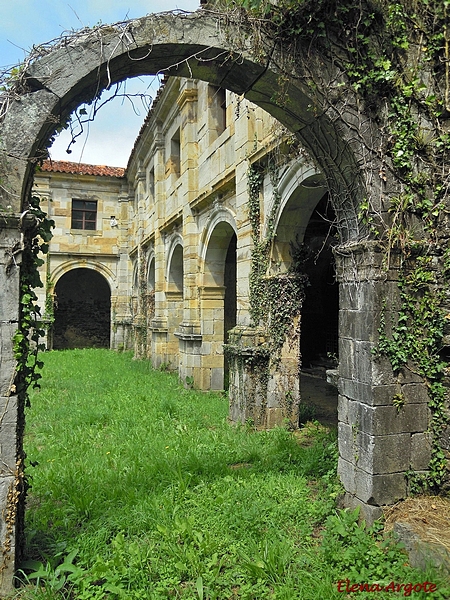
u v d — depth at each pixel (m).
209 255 11.88
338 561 4.06
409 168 4.80
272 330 8.20
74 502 5.16
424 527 4.21
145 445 7.12
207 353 12.00
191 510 4.98
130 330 22.27
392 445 4.65
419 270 4.78
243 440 7.38
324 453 6.20
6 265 3.80
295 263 8.15
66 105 4.15
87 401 10.35
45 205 21.81
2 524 3.78
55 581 3.76
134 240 21.61
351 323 5.01
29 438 7.85
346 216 5.16
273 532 4.53
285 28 4.52
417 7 4.82
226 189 10.11
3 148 3.76
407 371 4.73
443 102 4.81
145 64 4.46
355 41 4.67
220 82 4.90
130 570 3.88
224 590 3.77
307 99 4.65
